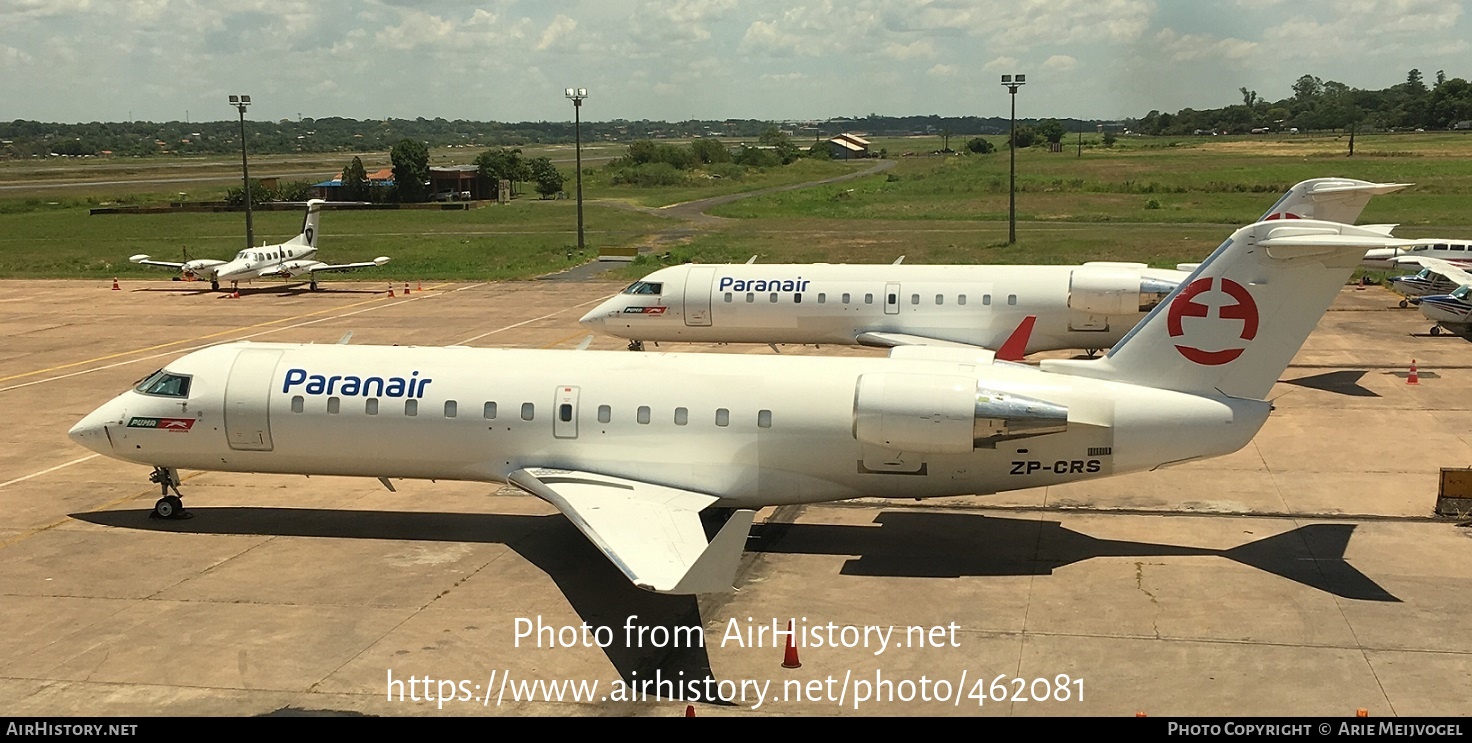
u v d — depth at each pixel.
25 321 53.00
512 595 19.70
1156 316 21.45
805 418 21.33
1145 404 21.11
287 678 16.52
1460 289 43.91
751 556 21.70
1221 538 22.48
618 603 19.34
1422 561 20.98
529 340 46.47
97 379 39.28
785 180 183.50
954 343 37.09
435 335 47.84
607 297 60.44
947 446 20.69
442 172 145.00
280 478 27.19
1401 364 39.66
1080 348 37.06
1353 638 17.62
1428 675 16.33
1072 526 23.39
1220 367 21.25
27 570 20.97
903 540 22.59
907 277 37.66
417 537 22.81
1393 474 26.67
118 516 24.22
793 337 38.66
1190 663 16.81
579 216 83.75
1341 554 21.44
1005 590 19.83
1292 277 20.61
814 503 24.25
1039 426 20.52
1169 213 103.94
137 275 72.88
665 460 21.81
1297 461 27.89
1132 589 19.80
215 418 22.95
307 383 22.88
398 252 85.69
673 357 22.91
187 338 47.78
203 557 21.66
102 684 16.33
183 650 17.48
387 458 22.84
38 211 133.12
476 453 22.48
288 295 62.75
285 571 20.91
